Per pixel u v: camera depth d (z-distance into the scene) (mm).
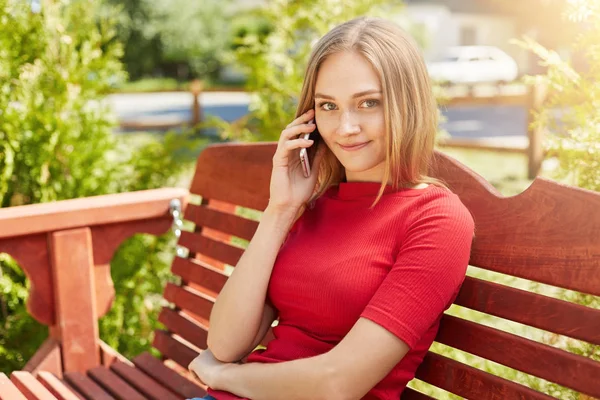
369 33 1827
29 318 3555
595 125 2189
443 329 1954
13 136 3650
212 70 31516
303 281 1876
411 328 1665
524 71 31797
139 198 2906
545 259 1771
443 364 1937
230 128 5453
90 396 2520
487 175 8492
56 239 2760
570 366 1690
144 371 2713
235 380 1881
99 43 4016
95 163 3883
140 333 3779
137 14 29953
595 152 2188
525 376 2475
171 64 31375
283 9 5320
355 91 1818
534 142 8094
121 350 3697
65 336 2805
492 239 1888
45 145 3727
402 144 1834
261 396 1813
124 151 4125
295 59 5312
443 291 1706
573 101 2338
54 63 3838
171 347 2803
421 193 1826
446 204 1776
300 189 2035
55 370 2789
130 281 3730
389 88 1800
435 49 33969
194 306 2748
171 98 24203
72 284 2805
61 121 3742
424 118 1851
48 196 3768
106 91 4055
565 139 2283
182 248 2883
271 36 5348
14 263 3564
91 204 2816
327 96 1864
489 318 3197
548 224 1774
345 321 1808
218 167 2756
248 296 1962
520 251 1823
